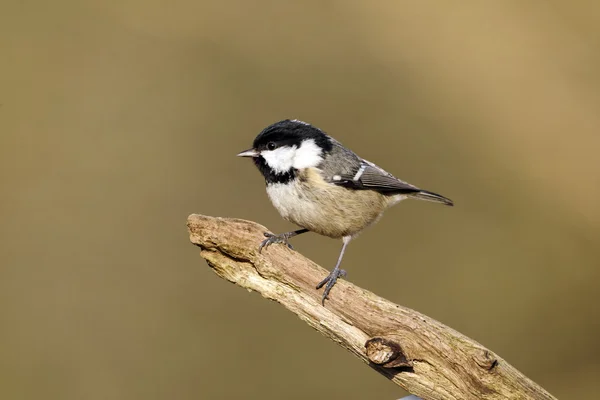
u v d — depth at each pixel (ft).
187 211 40.68
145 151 43.09
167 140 43.65
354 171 24.72
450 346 17.98
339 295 19.89
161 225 40.01
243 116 45.60
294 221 24.94
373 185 25.21
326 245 41.16
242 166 43.09
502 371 17.74
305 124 25.00
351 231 25.26
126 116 44.57
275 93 47.29
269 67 48.85
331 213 24.27
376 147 45.70
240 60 49.06
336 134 46.03
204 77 47.42
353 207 24.66
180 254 39.11
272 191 24.52
